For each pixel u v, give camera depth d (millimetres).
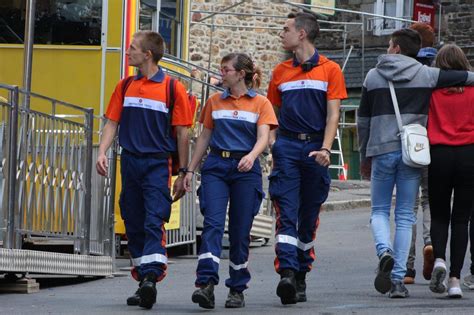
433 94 13898
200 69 26484
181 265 20500
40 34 23531
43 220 16203
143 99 13297
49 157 16328
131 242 13617
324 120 13320
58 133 16594
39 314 12695
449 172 13859
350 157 49875
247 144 13023
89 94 23328
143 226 13523
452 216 14062
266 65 44000
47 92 23469
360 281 16938
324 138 13164
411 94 13797
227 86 13055
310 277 17656
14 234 15398
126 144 13359
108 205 18500
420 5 49219
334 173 50094
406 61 13836
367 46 50531
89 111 17625
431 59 15406
